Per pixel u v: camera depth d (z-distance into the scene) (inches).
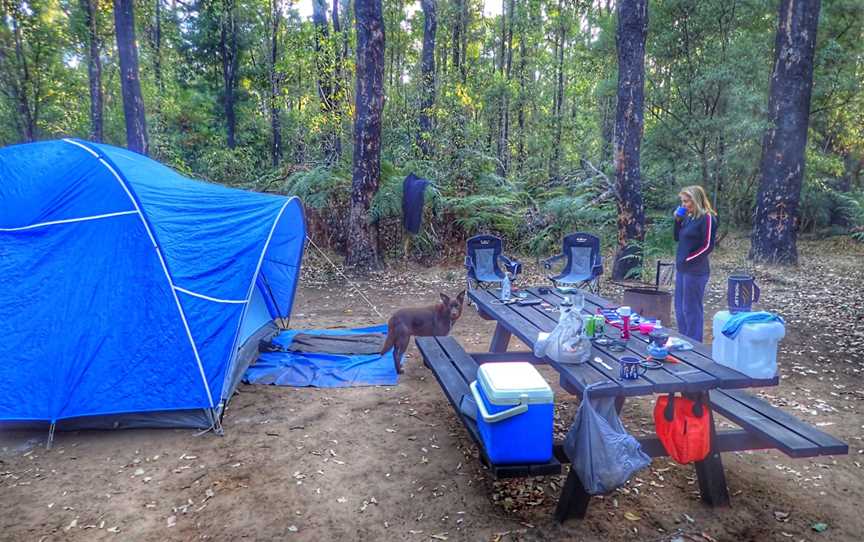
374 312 309.4
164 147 708.7
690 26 466.6
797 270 406.0
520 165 733.3
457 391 129.0
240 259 175.9
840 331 255.4
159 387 155.8
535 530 110.3
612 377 111.2
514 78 801.6
